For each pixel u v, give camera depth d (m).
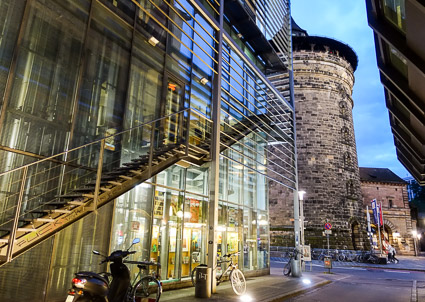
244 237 14.30
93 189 6.39
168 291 9.63
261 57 18.80
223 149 13.14
